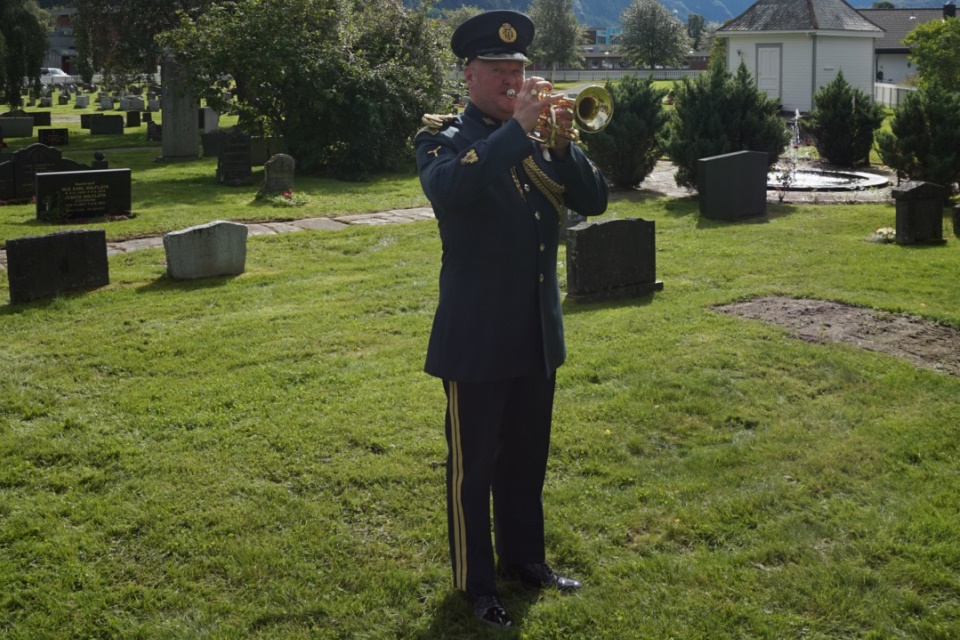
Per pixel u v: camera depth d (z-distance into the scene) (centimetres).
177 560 401
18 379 656
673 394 595
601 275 858
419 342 741
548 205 351
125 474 492
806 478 473
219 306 882
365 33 2295
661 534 418
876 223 1323
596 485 469
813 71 3659
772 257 1072
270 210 1533
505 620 347
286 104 2112
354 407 583
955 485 458
